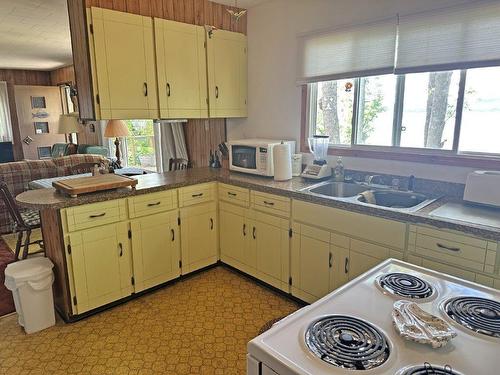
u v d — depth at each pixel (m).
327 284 2.51
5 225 4.34
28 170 4.38
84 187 2.47
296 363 0.85
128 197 2.66
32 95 7.72
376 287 1.24
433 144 2.52
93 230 2.50
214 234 3.35
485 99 2.24
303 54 3.13
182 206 3.04
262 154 3.09
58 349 2.25
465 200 2.14
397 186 2.66
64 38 4.76
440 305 1.12
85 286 2.52
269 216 2.83
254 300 2.82
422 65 2.40
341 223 2.35
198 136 4.04
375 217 2.16
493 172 2.07
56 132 8.09
